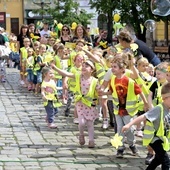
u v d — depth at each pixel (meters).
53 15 28.75
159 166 7.15
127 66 7.86
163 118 6.24
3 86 16.89
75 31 13.73
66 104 11.51
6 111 11.84
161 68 7.33
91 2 19.20
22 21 39.69
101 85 8.13
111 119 9.86
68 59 12.84
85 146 8.38
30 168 6.96
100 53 10.25
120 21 18.08
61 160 7.44
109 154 7.88
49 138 8.95
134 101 7.65
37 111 11.88
